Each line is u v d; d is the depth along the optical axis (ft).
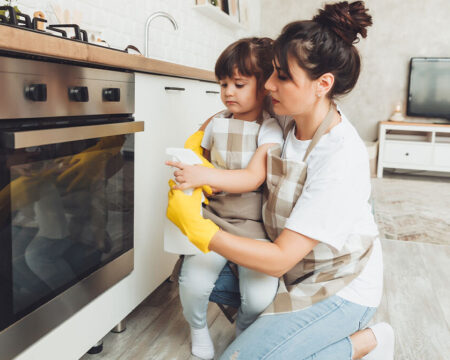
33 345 3.32
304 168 3.41
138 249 4.92
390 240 8.93
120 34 7.64
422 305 6.07
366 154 3.37
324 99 3.34
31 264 3.17
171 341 4.93
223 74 3.77
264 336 3.43
